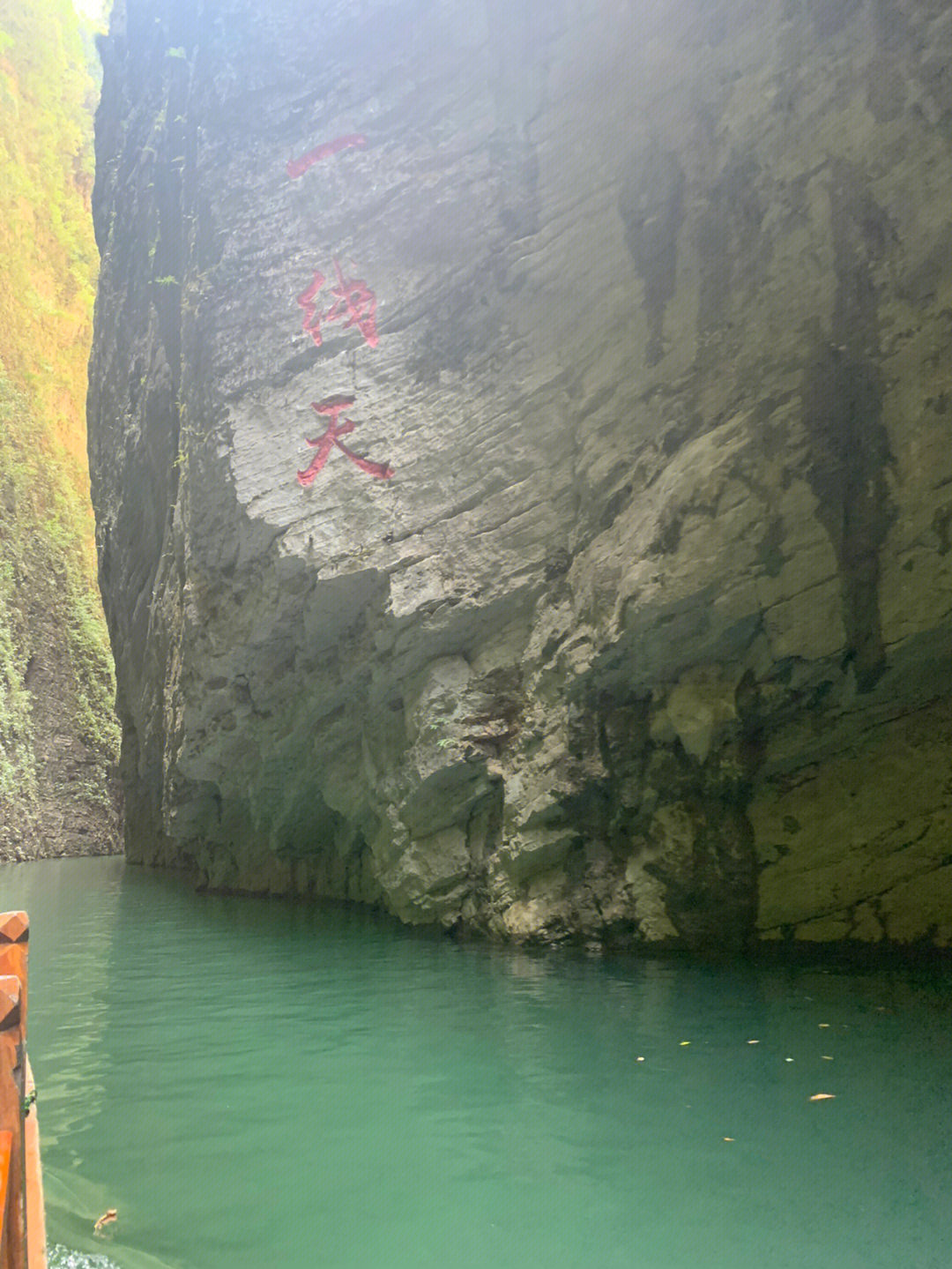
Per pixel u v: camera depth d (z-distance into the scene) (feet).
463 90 29.50
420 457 28.22
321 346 30.48
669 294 24.29
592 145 26.43
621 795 23.75
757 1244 8.99
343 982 20.81
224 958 24.30
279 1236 9.39
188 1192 10.38
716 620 21.65
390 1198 10.14
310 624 29.45
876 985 18.79
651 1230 9.30
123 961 24.21
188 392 35.94
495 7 28.81
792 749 22.65
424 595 26.86
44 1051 15.94
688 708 22.66
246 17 34.45
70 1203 10.18
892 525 20.36
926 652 20.84
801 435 20.97
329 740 31.14
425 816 26.91
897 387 20.20
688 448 22.43
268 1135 11.95
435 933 26.61
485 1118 12.32
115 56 55.31
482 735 25.89
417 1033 16.40
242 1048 15.88
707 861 22.91
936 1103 12.32
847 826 22.27
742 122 22.85
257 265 32.24
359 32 31.81
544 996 18.70
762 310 22.12
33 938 28.37
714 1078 13.52
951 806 21.42
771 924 22.39
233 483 30.42
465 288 28.66
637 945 22.98
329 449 29.35
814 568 20.90
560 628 24.91
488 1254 8.95
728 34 23.21
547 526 26.17
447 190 29.32
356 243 30.66
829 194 21.27
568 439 26.40
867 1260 8.65
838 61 21.29
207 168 34.88
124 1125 12.38
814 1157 10.82
